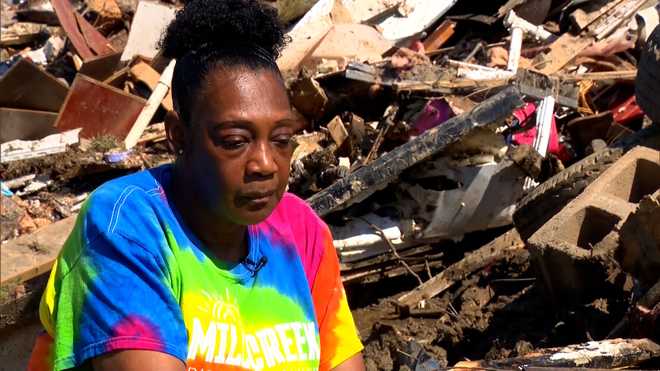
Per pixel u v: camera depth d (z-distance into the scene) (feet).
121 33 29.40
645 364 11.00
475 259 16.53
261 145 5.87
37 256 16.52
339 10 24.80
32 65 22.17
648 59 16.44
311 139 19.77
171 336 5.75
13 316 15.01
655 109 16.33
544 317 14.29
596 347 10.77
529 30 24.66
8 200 19.88
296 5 25.67
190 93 5.93
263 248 6.42
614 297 13.16
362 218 17.58
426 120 18.98
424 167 17.25
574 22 24.72
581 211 13.76
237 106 5.80
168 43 6.15
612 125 20.39
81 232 6.01
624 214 13.39
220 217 6.06
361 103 20.74
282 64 22.52
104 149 21.15
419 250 18.07
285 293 6.44
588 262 12.98
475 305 15.81
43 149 20.98
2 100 22.45
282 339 6.31
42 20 31.35
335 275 6.94
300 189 18.65
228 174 5.84
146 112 22.18
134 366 5.62
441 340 15.21
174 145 6.20
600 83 22.76
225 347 6.02
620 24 24.59
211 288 6.05
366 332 16.85
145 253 5.84
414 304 16.30
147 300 5.75
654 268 11.98
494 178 17.24
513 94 16.10
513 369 9.43
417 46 24.14
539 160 16.98
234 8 6.01
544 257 13.51
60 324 5.86
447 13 26.05
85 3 31.27
